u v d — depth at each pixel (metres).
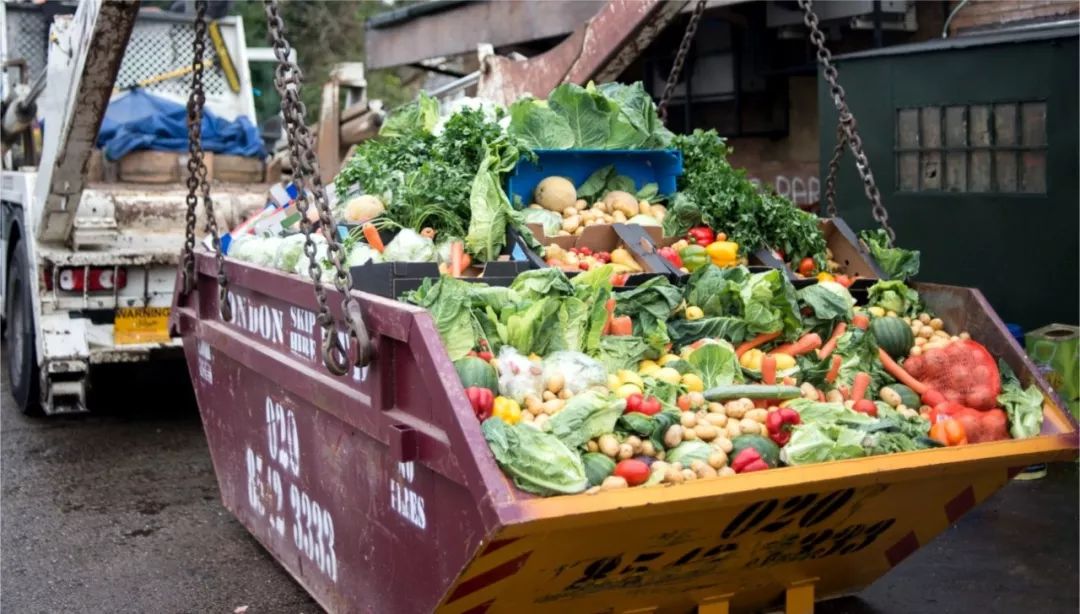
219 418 5.73
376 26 12.55
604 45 7.54
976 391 4.21
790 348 4.30
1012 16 8.74
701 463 3.45
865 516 3.94
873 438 3.67
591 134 5.41
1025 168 7.35
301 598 5.12
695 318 4.35
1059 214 7.15
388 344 3.65
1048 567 5.30
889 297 4.74
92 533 5.97
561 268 4.43
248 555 5.64
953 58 7.63
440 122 5.89
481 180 4.71
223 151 9.31
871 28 9.35
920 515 4.12
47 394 7.71
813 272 5.19
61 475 7.01
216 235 5.19
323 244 4.62
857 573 4.48
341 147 9.38
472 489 3.12
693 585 3.93
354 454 4.05
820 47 5.03
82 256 7.52
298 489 4.70
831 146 8.49
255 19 21.17
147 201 7.96
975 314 4.55
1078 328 6.86
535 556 3.31
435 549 3.48
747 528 3.65
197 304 5.86
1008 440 3.94
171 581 5.33
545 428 3.39
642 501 3.19
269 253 5.00
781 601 4.41
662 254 4.79
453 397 3.26
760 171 10.57
